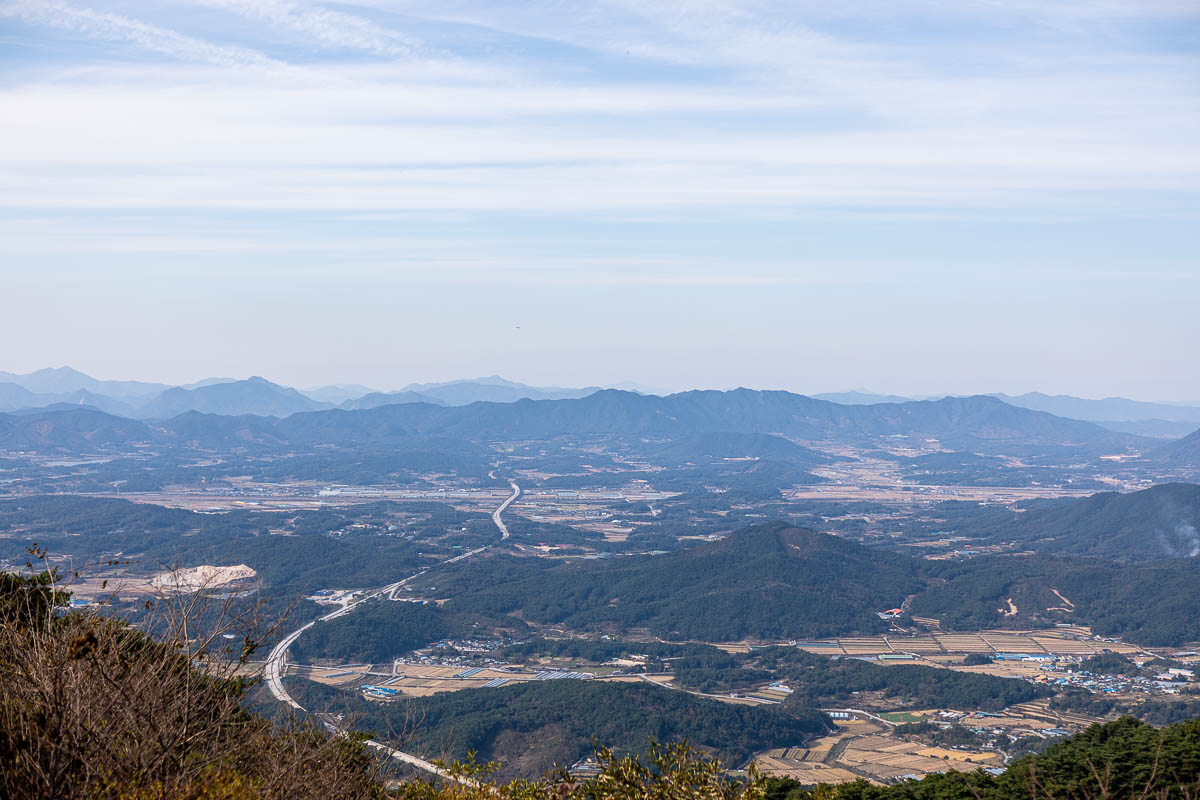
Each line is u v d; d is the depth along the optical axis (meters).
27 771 8.92
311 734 11.32
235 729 10.67
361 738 12.26
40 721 9.20
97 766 9.15
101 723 9.38
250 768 10.38
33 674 9.23
